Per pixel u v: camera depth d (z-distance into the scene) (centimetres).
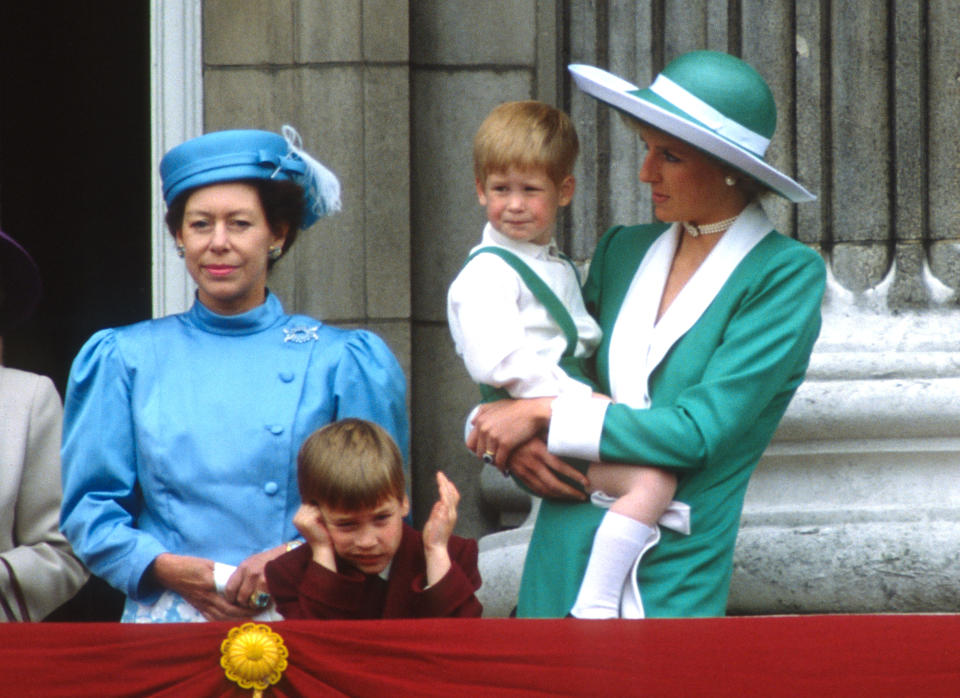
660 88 1509
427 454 2119
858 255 1995
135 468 1510
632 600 1430
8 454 1659
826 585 1786
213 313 1542
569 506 1480
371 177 2084
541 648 1265
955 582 1772
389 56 2088
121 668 1274
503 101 2133
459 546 1431
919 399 1844
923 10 2000
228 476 1480
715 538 1457
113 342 1532
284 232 1562
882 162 2002
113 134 2698
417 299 2122
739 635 1261
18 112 2700
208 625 1279
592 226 2084
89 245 2694
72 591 1659
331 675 1270
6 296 1720
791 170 2012
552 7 2136
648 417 1430
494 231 1534
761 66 2019
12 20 2694
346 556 1377
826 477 1864
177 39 2128
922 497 1847
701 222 1522
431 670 1266
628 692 1257
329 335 1554
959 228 1984
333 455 1361
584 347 1537
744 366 1443
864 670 1252
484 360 1475
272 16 2095
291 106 2094
